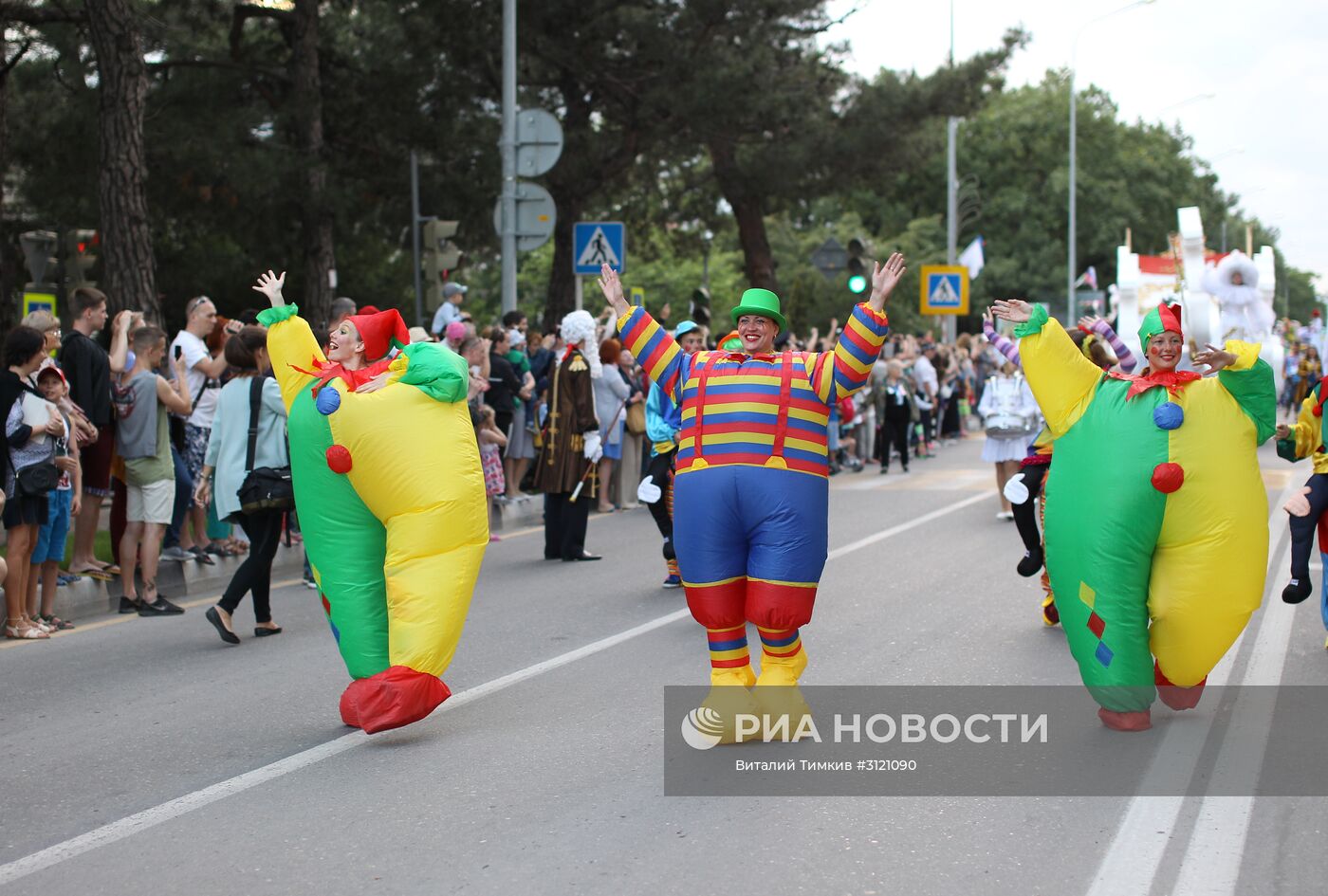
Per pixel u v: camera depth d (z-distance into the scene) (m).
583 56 21.73
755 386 6.18
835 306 36.34
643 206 33.00
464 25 21.25
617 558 12.52
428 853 5.05
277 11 21.70
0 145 17.17
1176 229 66.50
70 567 10.66
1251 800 5.54
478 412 13.76
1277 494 16.78
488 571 11.91
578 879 4.77
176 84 21.66
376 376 6.88
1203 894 4.59
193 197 21.98
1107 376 6.56
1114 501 6.30
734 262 46.41
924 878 4.73
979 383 29.77
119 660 8.59
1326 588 8.45
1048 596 8.99
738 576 6.31
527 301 42.59
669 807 5.52
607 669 8.05
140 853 5.14
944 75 24.09
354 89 22.30
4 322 20.91
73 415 9.33
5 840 5.32
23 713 7.33
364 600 6.75
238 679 8.02
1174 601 6.34
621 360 16.30
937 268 29.59
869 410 21.44
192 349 11.29
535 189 17.30
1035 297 61.41
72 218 22.97
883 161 25.12
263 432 8.91
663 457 10.72
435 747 6.47
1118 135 66.06
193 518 11.57
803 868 4.84
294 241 22.92
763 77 22.11
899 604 9.96
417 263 18.33
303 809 5.61
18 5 17.47
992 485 19.06
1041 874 4.76
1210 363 6.31
